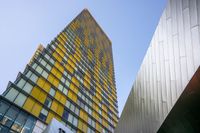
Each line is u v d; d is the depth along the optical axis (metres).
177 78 9.20
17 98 23.66
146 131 12.92
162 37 11.39
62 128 17.41
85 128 34.53
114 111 53.69
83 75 47.62
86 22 76.56
